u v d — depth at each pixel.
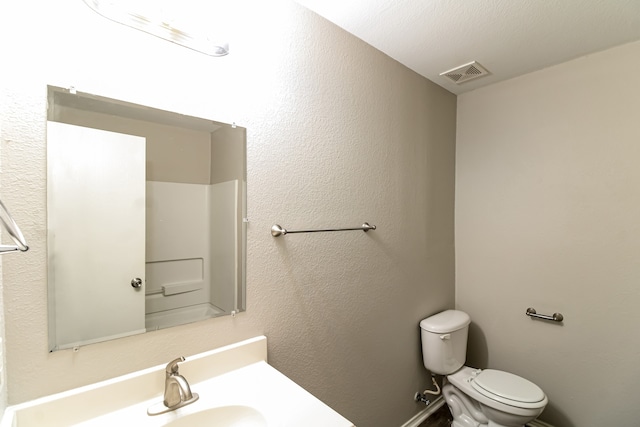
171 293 0.93
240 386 0.92
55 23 0.74
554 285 1.74
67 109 0.76
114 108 0.83
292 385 0.93
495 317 1.99
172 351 0.92
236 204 1.06
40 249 0.73
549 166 1.76
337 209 1.38
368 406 1.54
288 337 1.20
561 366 1.72
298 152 1.23
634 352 1.50
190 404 0.83
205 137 0.99
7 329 0.68
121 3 0.77
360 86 1.49
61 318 0.75
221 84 1.02
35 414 0.70
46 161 0.73
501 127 1.96
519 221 1.88
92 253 0.80
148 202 0.89
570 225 1.69
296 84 1.22
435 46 1.56
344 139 1.42
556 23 1.37
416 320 1.84
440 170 2.03
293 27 1.21
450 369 1.76
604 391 1.58
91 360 0.79
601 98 1.59
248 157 1.08
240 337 1.06
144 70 0.87
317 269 1.30
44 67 0.73
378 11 1.28
